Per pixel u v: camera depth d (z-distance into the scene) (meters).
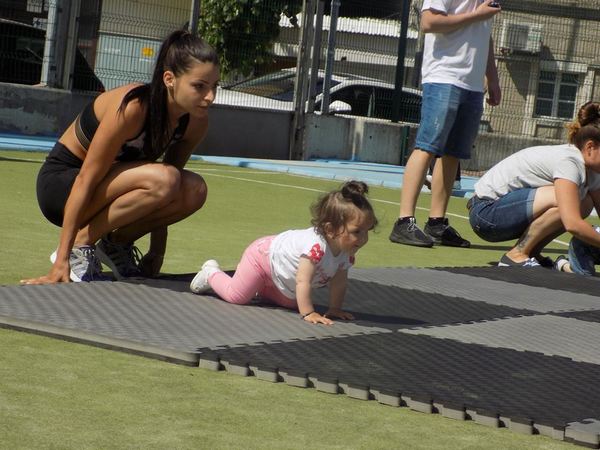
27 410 5.47
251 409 5.87
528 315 9.33
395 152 33.59
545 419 5.83
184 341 7.11
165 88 8.92
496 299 10.05
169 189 9.09
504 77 35.81
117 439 5.14
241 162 27.03
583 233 12.09
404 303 9.38
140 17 29.22
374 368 6.79
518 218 13.14
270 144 31.36
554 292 10.91
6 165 20.09
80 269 9.23
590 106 12.52
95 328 7.24
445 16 14.87
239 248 12.61
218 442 5.23
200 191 9.48
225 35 32.69
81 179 9.03
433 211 15.52
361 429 5.66
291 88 32.62
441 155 14.98
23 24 28.59
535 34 35.50
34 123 27.97
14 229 12.38
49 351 6.81
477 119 15.38
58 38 28.23
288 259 8.27
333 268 8.26
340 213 7.98
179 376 6.46
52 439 5.05
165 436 5.25
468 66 15.10
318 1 31.53
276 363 6.68
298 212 17.56
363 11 34.66
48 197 9.45
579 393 6.55
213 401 5.96
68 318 7.50
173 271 10.64
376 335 7.86
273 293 8.60
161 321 7.72
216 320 7.95
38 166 20.61
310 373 6.47
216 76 8.90
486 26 15.30
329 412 5.95
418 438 5.58
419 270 11.53
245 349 7.01
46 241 11.69
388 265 12.64
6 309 7.62
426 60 15.24
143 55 29.28
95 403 5.72
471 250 15.22
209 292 9.06
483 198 13.68
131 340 6.96
